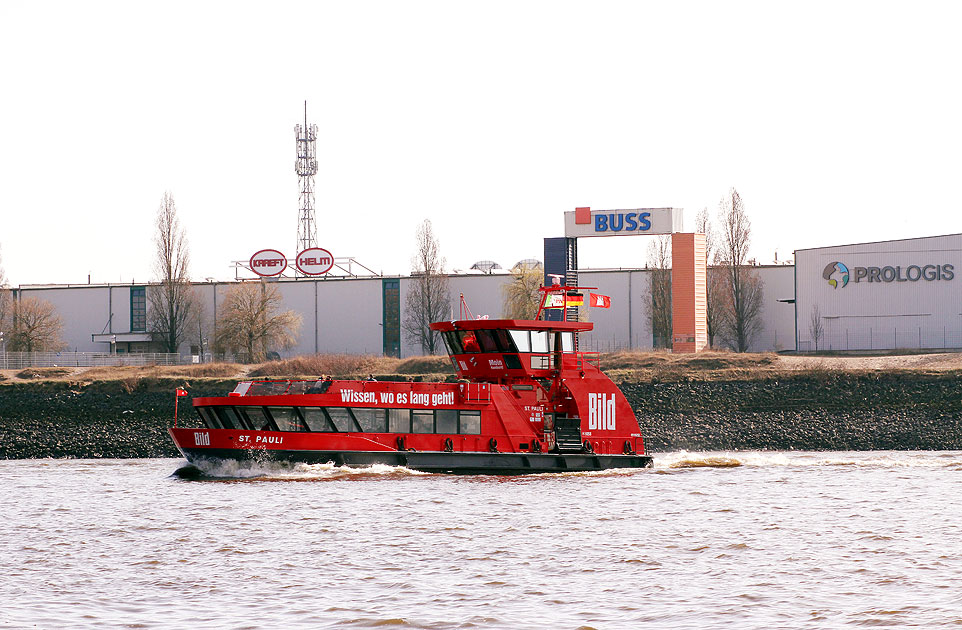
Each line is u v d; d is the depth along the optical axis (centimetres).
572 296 18988
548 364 18625
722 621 9375
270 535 13125
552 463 18275
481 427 17900
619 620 9444
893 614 9469
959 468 19838
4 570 11412
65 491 16875
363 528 13525
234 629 9244
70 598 10256
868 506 15188
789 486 17225
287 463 17175
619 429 19112
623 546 12519
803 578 10900
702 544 12612
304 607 9912
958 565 11400
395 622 9412
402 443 17500
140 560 11862
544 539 12900
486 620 9456
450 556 12012
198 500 15562
